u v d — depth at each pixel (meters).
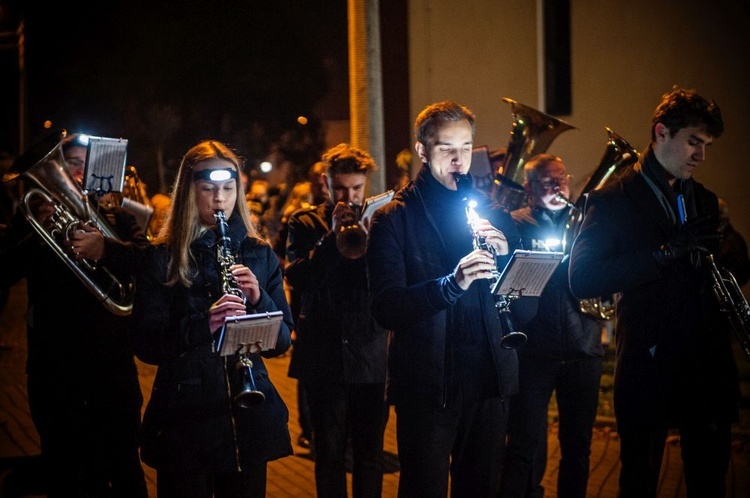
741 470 6.66
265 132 19.84
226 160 4.10
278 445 4.02
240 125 19.88
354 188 5.72
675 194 4.42
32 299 5.18
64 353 5.13
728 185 12.46
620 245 4.41
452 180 4.39
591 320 5.32
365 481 5.36
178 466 3.90
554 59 12.52
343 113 19.66
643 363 4.34
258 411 4.00
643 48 12.42
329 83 19.59
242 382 3.80
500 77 12.31
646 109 12.45
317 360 5.41
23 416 8.42
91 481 5.39
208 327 3.86
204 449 3.91
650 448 4.39
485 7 12.29
